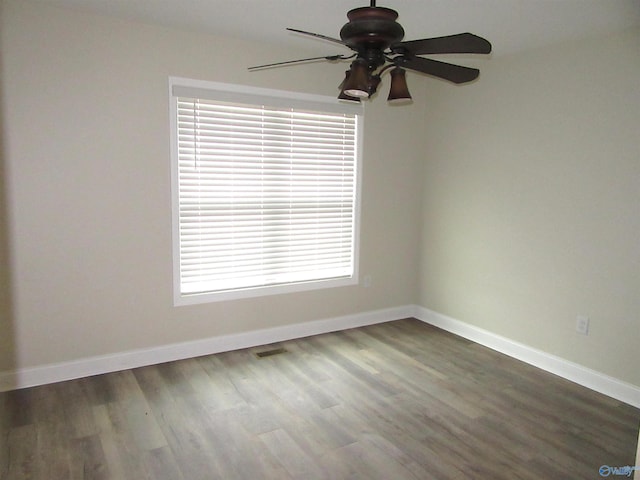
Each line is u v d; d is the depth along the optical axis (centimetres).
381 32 186
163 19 291
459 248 405
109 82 295
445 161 414
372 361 347
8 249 279
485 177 377
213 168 340
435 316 434
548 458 230
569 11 254
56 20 275
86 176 295
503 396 295
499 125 362
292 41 335
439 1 243
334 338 395
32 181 280
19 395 281
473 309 395
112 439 238
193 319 344
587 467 223
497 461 227
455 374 326
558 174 322
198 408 271
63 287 297
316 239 395
